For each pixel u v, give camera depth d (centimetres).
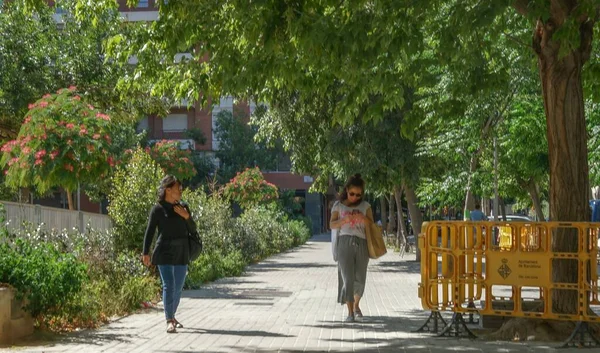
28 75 2969
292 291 2031
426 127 3080
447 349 1026
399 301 1767
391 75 1160
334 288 2125
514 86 2525
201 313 1502
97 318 1334
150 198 1997
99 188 3981
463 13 1003
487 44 1198
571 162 1123
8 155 2058
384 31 1038
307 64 1191
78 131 2031
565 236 1102
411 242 5109
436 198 3114
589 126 2484
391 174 3144
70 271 1223
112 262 1709
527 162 2770
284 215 5616
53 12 3072
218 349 1049
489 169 2964
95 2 1487
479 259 1131
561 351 1008
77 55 3064
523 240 1155
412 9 1056
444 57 1116
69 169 2028
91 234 1767
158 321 1370
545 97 1143
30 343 1105
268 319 1402
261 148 6481
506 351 1007
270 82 1333
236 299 1805
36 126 2031
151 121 6681
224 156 6450
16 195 3531
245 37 1178
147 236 1251
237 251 3044
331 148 3189
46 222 1827
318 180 3628
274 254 4369
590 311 1082
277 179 7588
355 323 1339
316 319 1400
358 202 1384
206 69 1347
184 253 1248
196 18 1211
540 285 1093
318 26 1042
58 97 2086
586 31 1127
